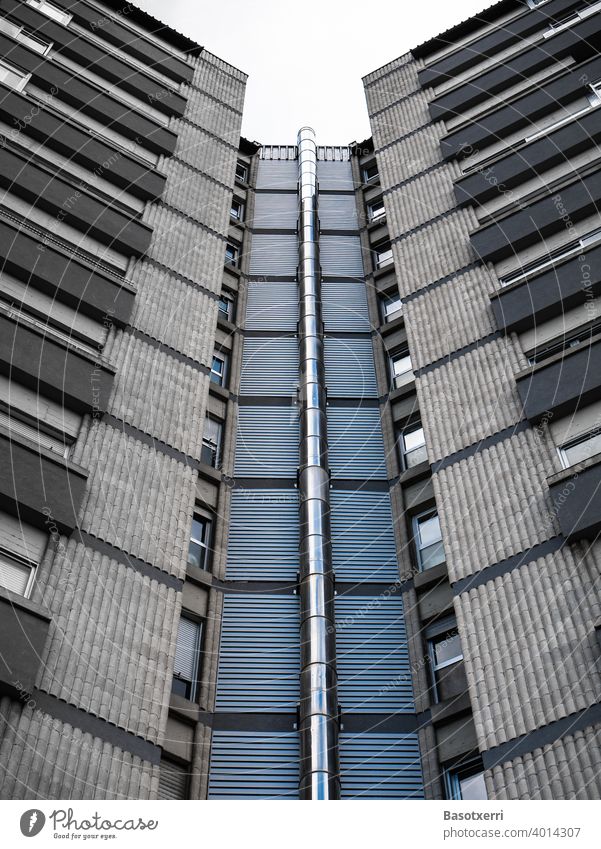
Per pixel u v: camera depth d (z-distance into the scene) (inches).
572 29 1218.0
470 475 765.9
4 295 816.3
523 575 670.5
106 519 702.5
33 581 629.9
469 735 675.4
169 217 1071.0
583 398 748.6
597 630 600.1
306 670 737.0
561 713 585.3
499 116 1155.9
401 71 1408.7
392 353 1063.0
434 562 815.7
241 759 698.8
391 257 1237.1
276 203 1385.3
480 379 839.7
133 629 652.7
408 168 1196.5
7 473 664.4
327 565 816.9
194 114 1295.5
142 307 917.2
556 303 848.3
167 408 836.0
